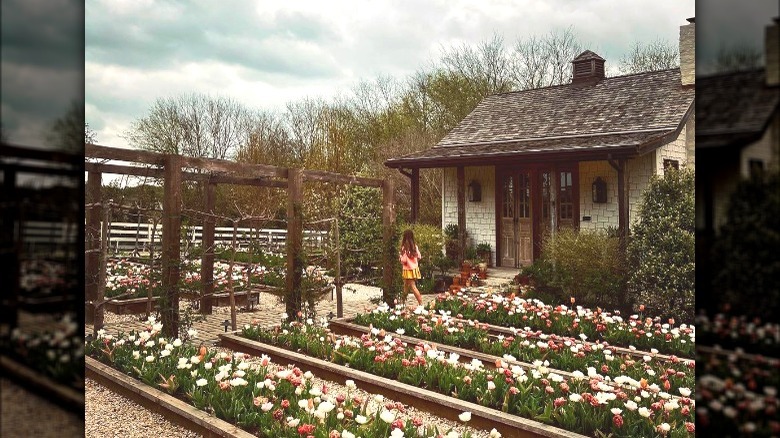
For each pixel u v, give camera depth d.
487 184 14.97
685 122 12.83
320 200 19.77
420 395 5.21
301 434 3.89
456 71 25.06
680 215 9.77
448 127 24.55
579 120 14.41
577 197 13.45
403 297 10.65
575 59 16.41
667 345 7.01
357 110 28.25
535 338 7.42
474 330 7.50
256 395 4.77
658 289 9.65
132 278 10.81
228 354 7.06
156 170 7.70
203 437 4.45
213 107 27.66
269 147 26.91
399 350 6.32
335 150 22.80
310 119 28.25
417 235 13.97
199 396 4.73
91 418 4.87
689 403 4.41
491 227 14.91
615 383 5.06
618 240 10.59
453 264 14.36
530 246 14.30
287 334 7.33
